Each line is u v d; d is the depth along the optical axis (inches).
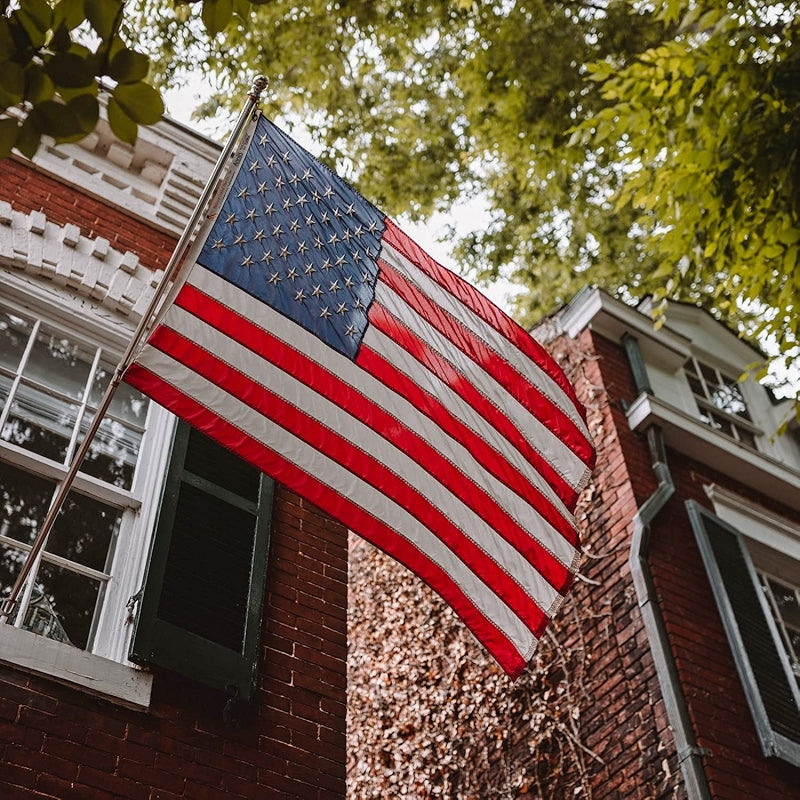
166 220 286.7
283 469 189.3
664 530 349.7
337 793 205.3
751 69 270.1
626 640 324.8
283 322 198.5
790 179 264.5
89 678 184.7
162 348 182.7
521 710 353.7
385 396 207.9
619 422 387.5
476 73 454.3
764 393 473.7
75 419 232.1
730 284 277.6
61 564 206.1
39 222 256.2
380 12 445.1
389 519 200.4
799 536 394.3
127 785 177.8
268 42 436.5
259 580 225.3
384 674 424.8
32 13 117.9
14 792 164.2
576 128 282.8
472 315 234.7
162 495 222.7
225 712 198.5
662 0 285.6
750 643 321.1
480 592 207.3
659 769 287.4
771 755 287.7
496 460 219.5
